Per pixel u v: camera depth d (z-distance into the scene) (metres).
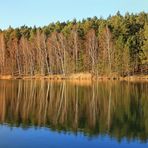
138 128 35.12
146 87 77.12
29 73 140.25
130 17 151.00
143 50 111.94
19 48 144.88
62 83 98.12
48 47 134.12
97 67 116.00
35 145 28.75
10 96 64.56
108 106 50.34
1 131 33.69
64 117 41.91
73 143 29.39
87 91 71.94
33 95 66.69
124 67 110.81
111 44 116.19
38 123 38.00
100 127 35.75
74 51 125.94
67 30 145.38
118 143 29.38
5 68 143.88
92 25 144.38
